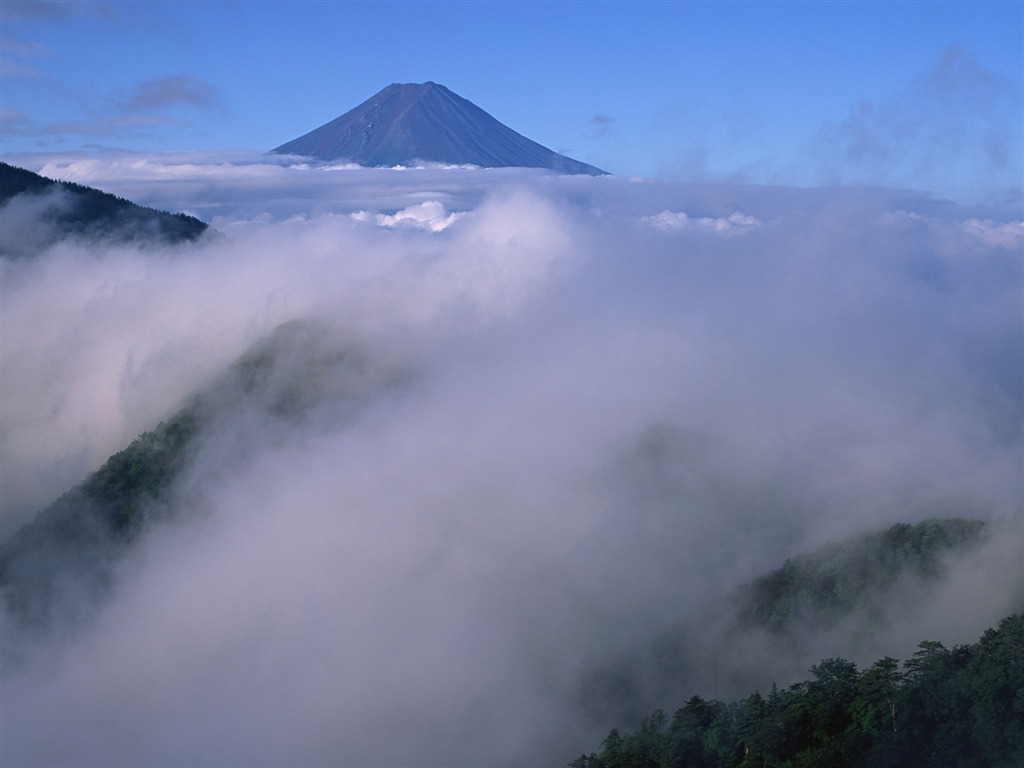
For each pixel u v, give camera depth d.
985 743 43.84
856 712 48.19
